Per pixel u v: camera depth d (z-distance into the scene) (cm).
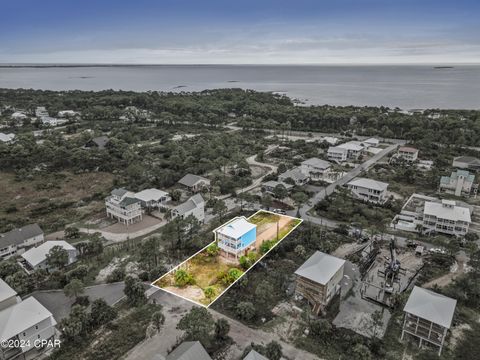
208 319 5050
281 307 5778
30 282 6194
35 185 10931
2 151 12850
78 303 5841
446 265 6812
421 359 4756
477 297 5916
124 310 5697
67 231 7981
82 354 4831
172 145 14825
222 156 13638
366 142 15862
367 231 8162
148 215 9306
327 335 5119
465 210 8312
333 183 11456
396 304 5756
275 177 11662
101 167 12344
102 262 7069
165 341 5034
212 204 9819
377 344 4881
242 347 4931
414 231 8262
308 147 15262
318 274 5722
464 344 5003
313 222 8738
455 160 12662
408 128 17712
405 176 11612
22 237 7469
